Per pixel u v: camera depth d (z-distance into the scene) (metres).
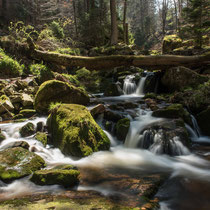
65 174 3.01
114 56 9.17
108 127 5.46
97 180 3.18
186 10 13.07
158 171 3.61
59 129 4.48
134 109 6.62
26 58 10.17
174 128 4.96
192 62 9.05
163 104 7.04
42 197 2.62
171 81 8.62
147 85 10.16
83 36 19.48
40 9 24.09
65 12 26.33
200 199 2.76
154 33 43.31
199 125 5.79
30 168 3.30
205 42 14.90
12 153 3.48
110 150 4.68
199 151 4.64
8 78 8.29
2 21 17.50
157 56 8.99
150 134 4.83
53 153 4.24
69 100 6.73
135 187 2.94
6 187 2.88
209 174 3.49
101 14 19.83
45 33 14.27
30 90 7.52
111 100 8.53
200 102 6.21
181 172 3.58
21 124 5.30
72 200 2.52
